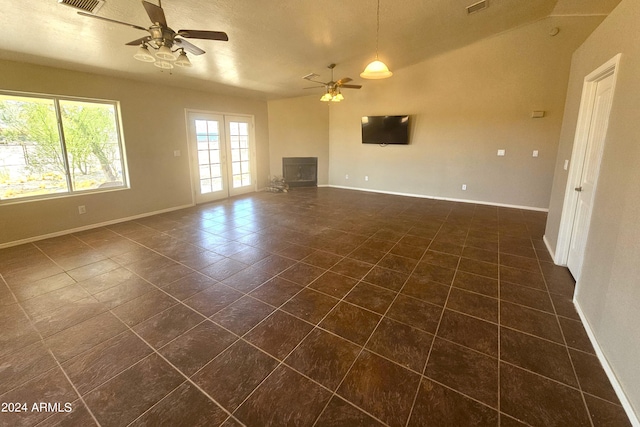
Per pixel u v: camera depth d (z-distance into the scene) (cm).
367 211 545
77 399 154
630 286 154
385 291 263
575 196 293
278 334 206
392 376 169
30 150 383
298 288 269
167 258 335
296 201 633
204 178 615
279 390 159
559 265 312
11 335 204
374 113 696
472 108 568
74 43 326
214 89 584
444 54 573
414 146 654
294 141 778
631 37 182
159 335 205
